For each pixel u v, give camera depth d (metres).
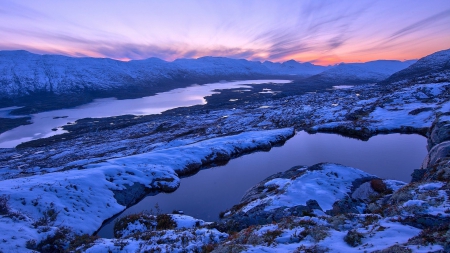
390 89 114.06
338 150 44.72
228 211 23.62
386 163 36.19
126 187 29.19
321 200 19.16
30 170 53.16
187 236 14.66
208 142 50.78
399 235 9.07
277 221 15.98
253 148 48.62
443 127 32.53
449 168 16.70
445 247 6.99
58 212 21.19
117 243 14.06
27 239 14.59
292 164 39.62
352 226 11.70
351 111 73.19
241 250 10.05
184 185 33.19
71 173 29.16
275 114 90.75
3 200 19.61
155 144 59.88
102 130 110.69
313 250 8.88
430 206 11.33
